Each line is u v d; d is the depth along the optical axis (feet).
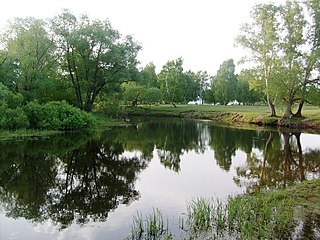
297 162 54.03
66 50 123.54
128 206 31.68
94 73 128.67
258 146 73.61
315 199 31.12
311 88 122.42
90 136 86.43
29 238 24.34
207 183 40.50
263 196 33.12
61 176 44.21
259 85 129.90
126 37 129.80
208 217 27.30
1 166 49.08
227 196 34.27
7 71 100.78
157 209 30.42
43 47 119.55
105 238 24.17
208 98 286.87
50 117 91.50
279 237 23.04
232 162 54.90
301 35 119.96
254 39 127.75
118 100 148.56
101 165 51.96
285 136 91.97
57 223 27.32
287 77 118.42
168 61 242.37
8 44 115.14
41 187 38.83
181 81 242.37
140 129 111.55
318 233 23.66
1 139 72.02
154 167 51.01
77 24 123.44
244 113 159.12
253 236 23.39
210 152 65.62
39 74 107.96
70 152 61.67
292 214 27.27
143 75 140.26
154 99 215.72
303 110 154.81
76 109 98.99
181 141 82.48
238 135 94.84
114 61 123.54
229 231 24.58
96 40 119.34
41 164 51.01
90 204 32.40
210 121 155.33
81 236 24.63
